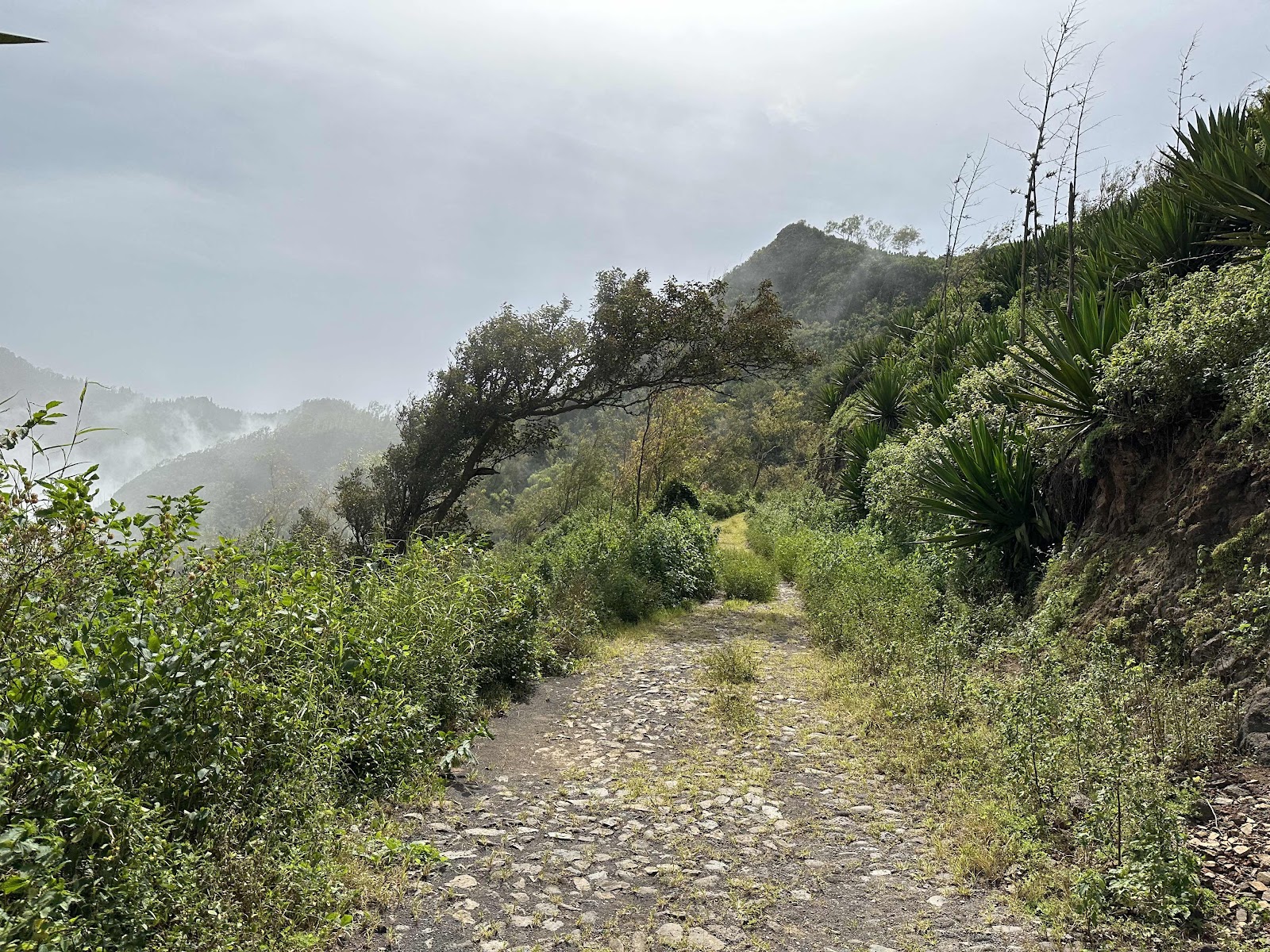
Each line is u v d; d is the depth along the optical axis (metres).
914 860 4.05
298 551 6.52
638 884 3.83
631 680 8.23
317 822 3.61
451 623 6.69
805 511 23.66
